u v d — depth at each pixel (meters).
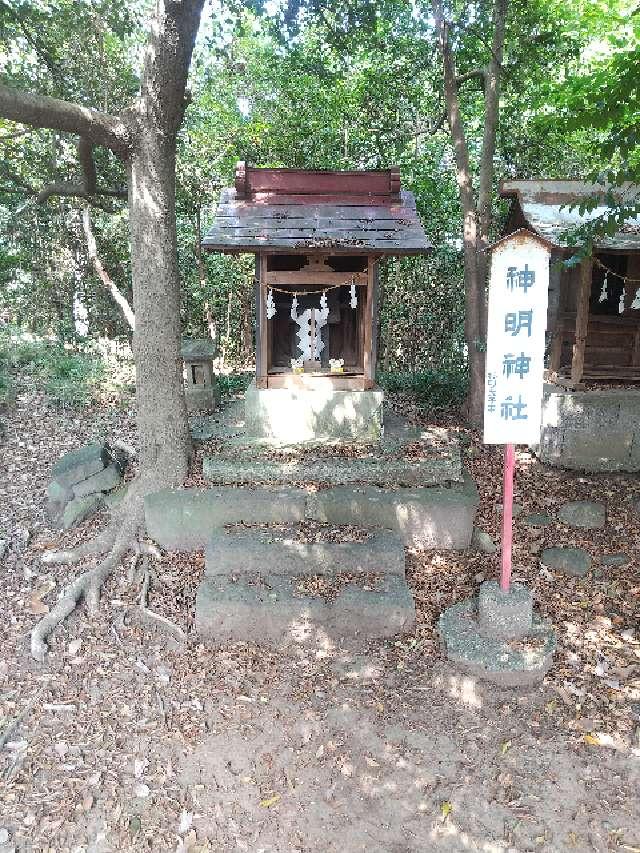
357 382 6.43
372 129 9.97
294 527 5.26
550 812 3.27
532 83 9.39
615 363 7.09
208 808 3.33
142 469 5.65
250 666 4.32
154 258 5.23
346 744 3.70
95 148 9.22
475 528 5.56
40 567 5.31
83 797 3.37
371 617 4.49
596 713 3.83
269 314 6.13
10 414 8.03
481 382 7.50
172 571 5.17
